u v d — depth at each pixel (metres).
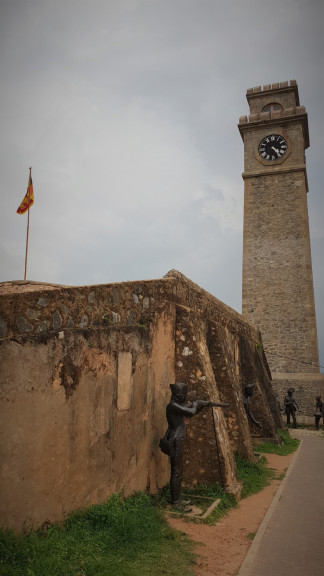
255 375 15.40
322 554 5.36
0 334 4.33
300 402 27.14
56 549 4.32
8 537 4.12
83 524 5.07
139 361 7.06
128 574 4.36
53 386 4.93
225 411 10.79
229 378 10.86
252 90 33.84
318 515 6.91
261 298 29.70
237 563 5.02
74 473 5.22
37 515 4.59
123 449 6.37
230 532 6.02
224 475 7.64
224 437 8.15
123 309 6.81
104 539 4.93
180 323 8.70
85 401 5.51
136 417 6.85
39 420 4.69
